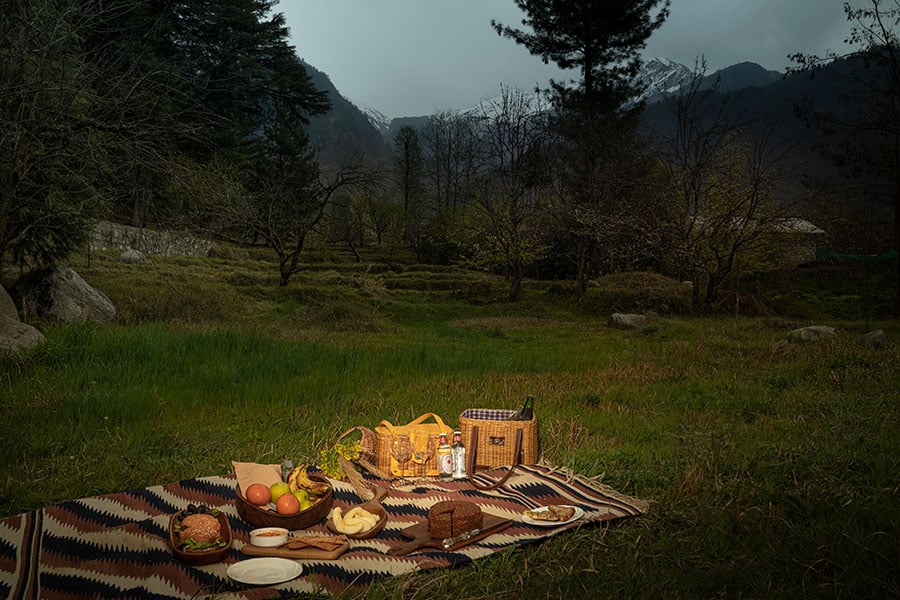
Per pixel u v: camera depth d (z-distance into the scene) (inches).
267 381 361.1
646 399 358.6
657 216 1027.3
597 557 171.8
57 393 321.7
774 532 184.5
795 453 251.3
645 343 646.5
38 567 155.2
